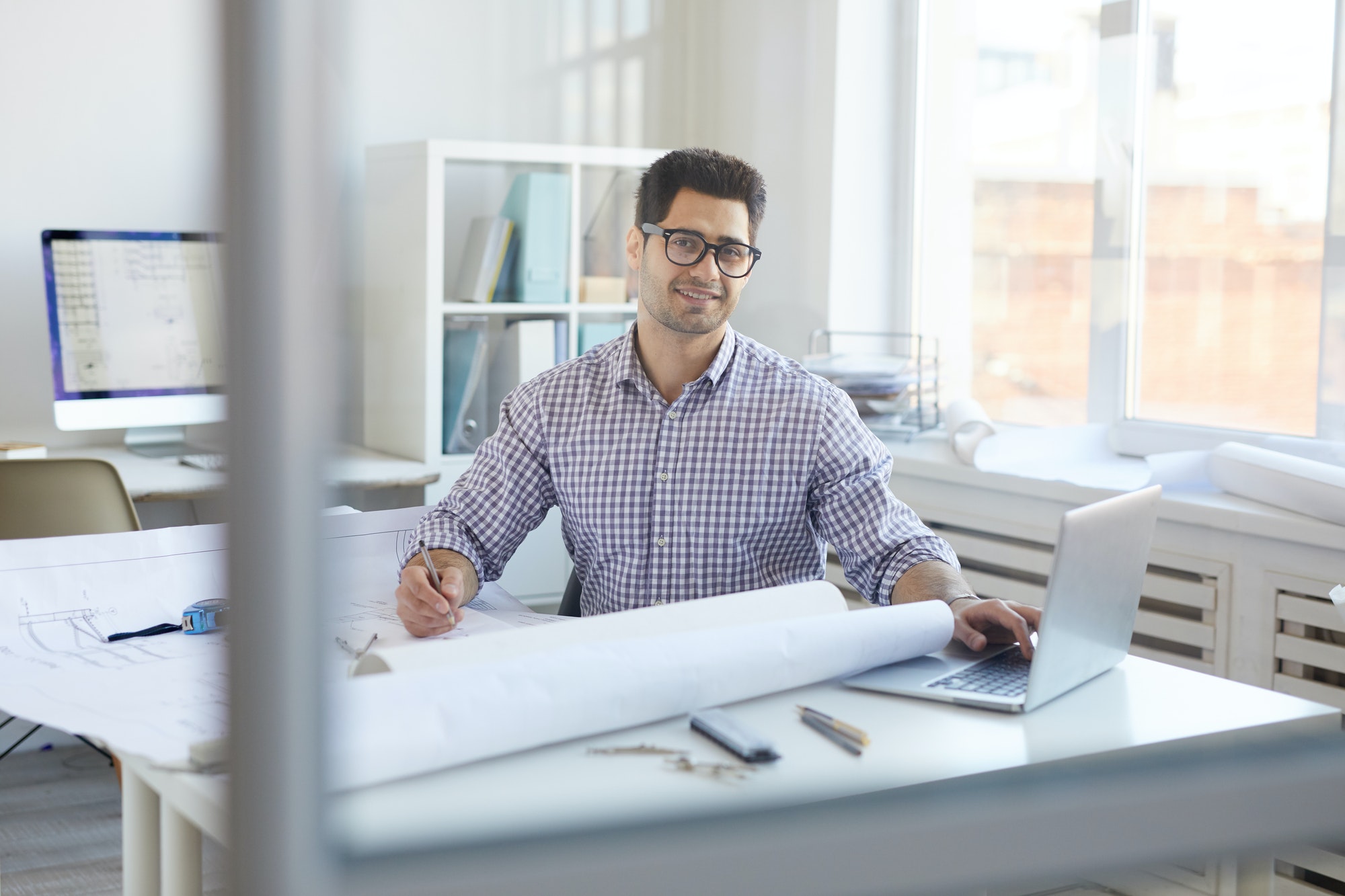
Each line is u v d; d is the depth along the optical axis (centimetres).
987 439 239
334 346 23
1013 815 26
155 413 261
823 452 144
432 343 279
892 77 308
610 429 147
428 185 276
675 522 145
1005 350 286
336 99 23
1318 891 157
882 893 25
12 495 193
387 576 136
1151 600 210
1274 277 220
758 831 25
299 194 22
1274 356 221
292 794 23
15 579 113
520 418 151
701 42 340
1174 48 238
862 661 100
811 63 308
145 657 103
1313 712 95
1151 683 103
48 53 263
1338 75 204
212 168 22
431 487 282
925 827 26
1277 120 217
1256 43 221
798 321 318
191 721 86
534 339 293
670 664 88
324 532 23
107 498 199
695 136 342
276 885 23
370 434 298
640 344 149
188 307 263
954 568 133
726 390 146
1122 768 29
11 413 267
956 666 107
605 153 299
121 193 272
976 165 291
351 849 24
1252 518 188
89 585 116
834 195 305
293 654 23
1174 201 240
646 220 143
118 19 268
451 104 311
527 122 321
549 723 81
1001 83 282
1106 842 27
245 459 22
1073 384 268
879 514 141
